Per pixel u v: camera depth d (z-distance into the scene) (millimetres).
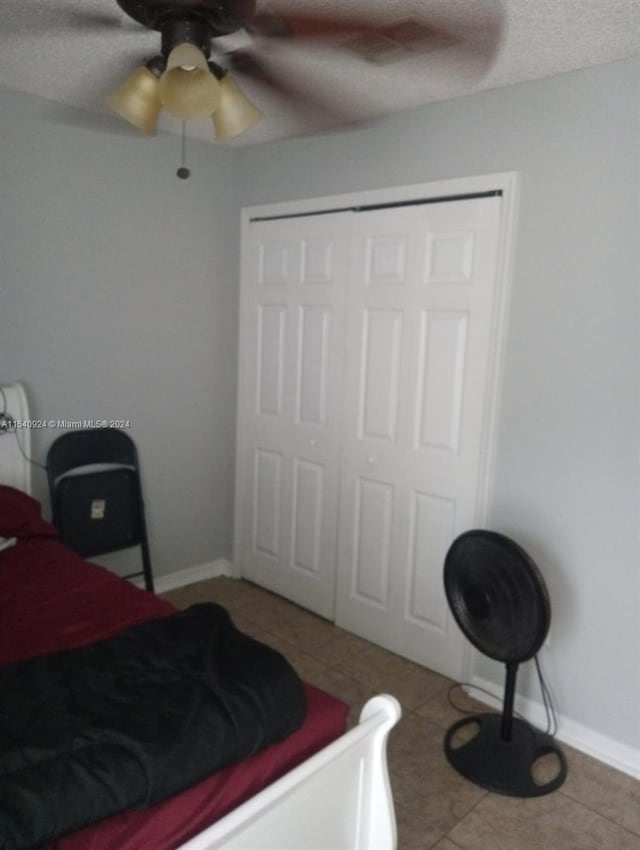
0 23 1854
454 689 2561
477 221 2344
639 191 1956
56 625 1750
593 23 1739
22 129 2531
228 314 3402
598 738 2199
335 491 2984
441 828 1863
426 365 2559
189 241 3178
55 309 2744
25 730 1189
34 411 2740
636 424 2021
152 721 1237
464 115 2350
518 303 2271
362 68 2068
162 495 3281
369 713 1373
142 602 1914
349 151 2744
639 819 1927
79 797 1053
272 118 2639
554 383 2201
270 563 3373
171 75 1413
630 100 1956
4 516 2330
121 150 2852
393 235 2613
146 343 3088
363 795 1386
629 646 2102
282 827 1171
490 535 2035
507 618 2037
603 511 2121
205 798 1196
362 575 2910
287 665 1484
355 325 2793
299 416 3113
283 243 3076
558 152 2123
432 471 2582
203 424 3406
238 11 1393
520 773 2053
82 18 1803
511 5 1647
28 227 2609
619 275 2020
